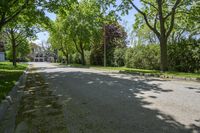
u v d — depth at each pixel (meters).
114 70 28.09
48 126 6.02
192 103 8.15
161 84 13.23
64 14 22.12
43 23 23.72
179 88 11.64
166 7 25.20
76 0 21.53
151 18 25.81
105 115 6.87
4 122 6.52
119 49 40.75
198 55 21.72
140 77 17.91
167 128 5.64
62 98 9.72
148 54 30.38
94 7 24.67
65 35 53.38
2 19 18.81
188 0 23.12
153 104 8.10
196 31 34.66
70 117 6.77
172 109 7.39
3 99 8.66
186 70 23.52
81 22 47.16
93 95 10.15
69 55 71.19
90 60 51.66
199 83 13.68
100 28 47.47
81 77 18.55
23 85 14.59
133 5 23.77
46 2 21.11
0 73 21.92
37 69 34.59
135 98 9.21
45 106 8.34
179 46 24.03
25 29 37.22
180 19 26.17
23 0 20.53
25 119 6.76
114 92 10.76
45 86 13.78
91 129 5.68
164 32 23.30
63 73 23.66
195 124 5.92
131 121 6.23
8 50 71.38
